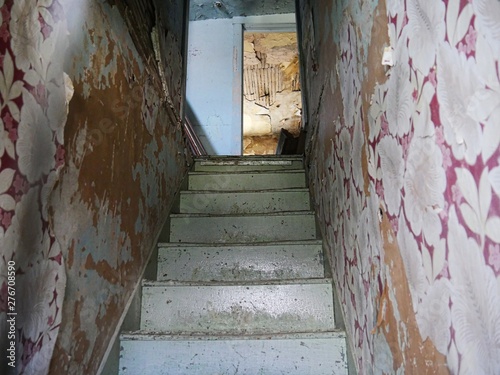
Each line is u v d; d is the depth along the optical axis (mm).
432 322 576
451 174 504
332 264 1390
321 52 1676
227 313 1362
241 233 1802
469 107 456
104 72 1096
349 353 1129
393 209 730
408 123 643
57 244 819
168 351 1188
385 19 756
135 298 1326
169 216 1822
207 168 2465
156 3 1758
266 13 3826
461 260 487
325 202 1542
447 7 502
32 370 716
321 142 1658
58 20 821
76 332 917
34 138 717
